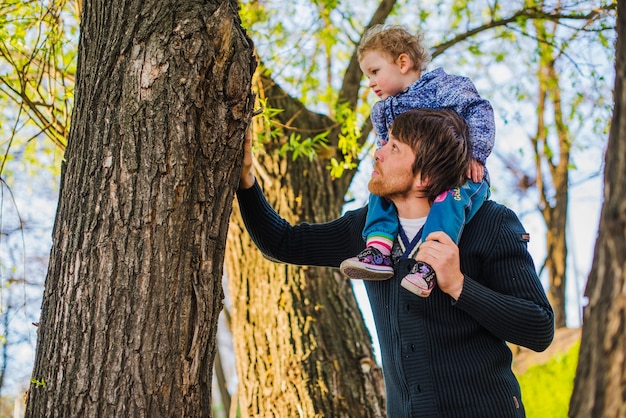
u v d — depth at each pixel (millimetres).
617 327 1673
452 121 2518
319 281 4559
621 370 1651
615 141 1765
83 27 2486
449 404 2289
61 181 2365
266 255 2809
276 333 4441
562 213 10086
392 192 2484
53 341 2193
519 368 7312
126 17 2342
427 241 2295
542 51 6191
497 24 5453
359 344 4449
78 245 2219
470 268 2395
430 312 2344
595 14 5078
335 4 5188
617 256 1696
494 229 2432
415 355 2334
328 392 4254
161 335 2160
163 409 2141
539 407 6492
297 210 4703
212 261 2295
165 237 2197
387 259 2441
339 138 4891
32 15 3756
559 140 9961
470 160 2537
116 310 2160
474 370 2309
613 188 1742
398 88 3363
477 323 2348
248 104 2377
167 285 2184
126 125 2244
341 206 4992
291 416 4246
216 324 2320
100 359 2139
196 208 2258
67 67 4023
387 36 3402
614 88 1819
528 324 2260
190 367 2205
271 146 4781
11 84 3607
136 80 2264
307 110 4980
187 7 2322
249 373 4453
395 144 2488
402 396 2375
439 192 2459
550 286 10086
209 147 2287
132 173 2219
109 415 2111
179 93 2244
